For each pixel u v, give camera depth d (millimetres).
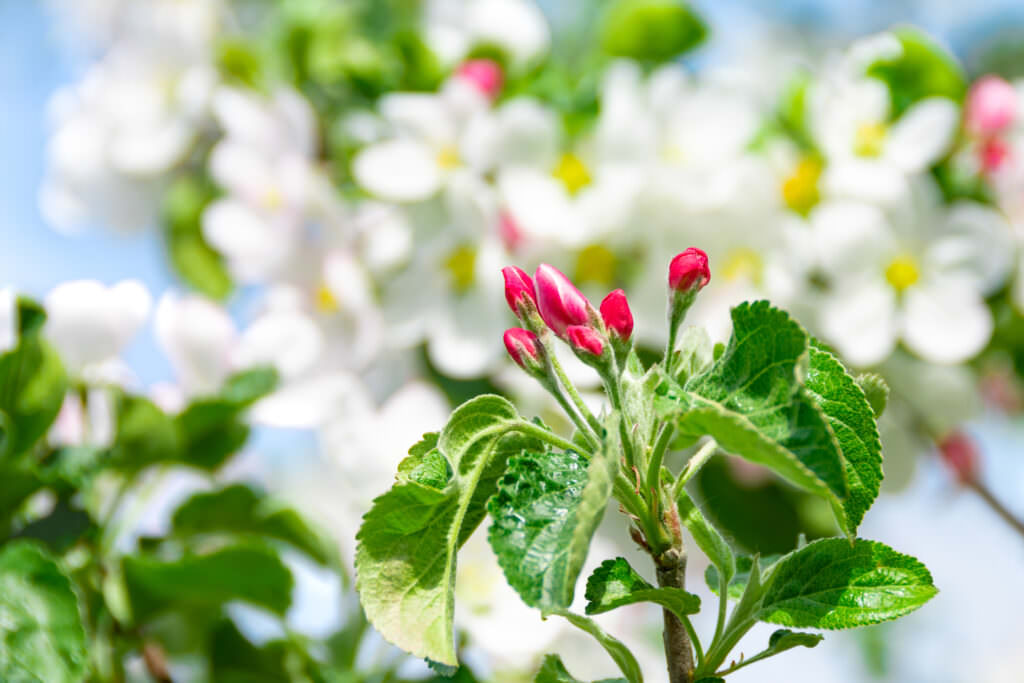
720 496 978
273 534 823
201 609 838
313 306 951
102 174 1108
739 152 988
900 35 1011
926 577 629
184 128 1080
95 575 774
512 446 641
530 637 797
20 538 760
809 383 630
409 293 955
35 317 753
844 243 909
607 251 952
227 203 975
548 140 940
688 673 627
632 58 1096
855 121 961
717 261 933
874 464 626
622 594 624
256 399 804
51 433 812
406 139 956
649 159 930
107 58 1142
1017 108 964
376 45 1161
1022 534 1006
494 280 924
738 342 610
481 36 1078
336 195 1019
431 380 1002
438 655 620
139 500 802
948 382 971
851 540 614
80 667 702
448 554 627
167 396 865
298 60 1113
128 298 812
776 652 630
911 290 917
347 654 807
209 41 1104
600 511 596
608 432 603
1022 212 967
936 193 966
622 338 625
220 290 1173
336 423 894
